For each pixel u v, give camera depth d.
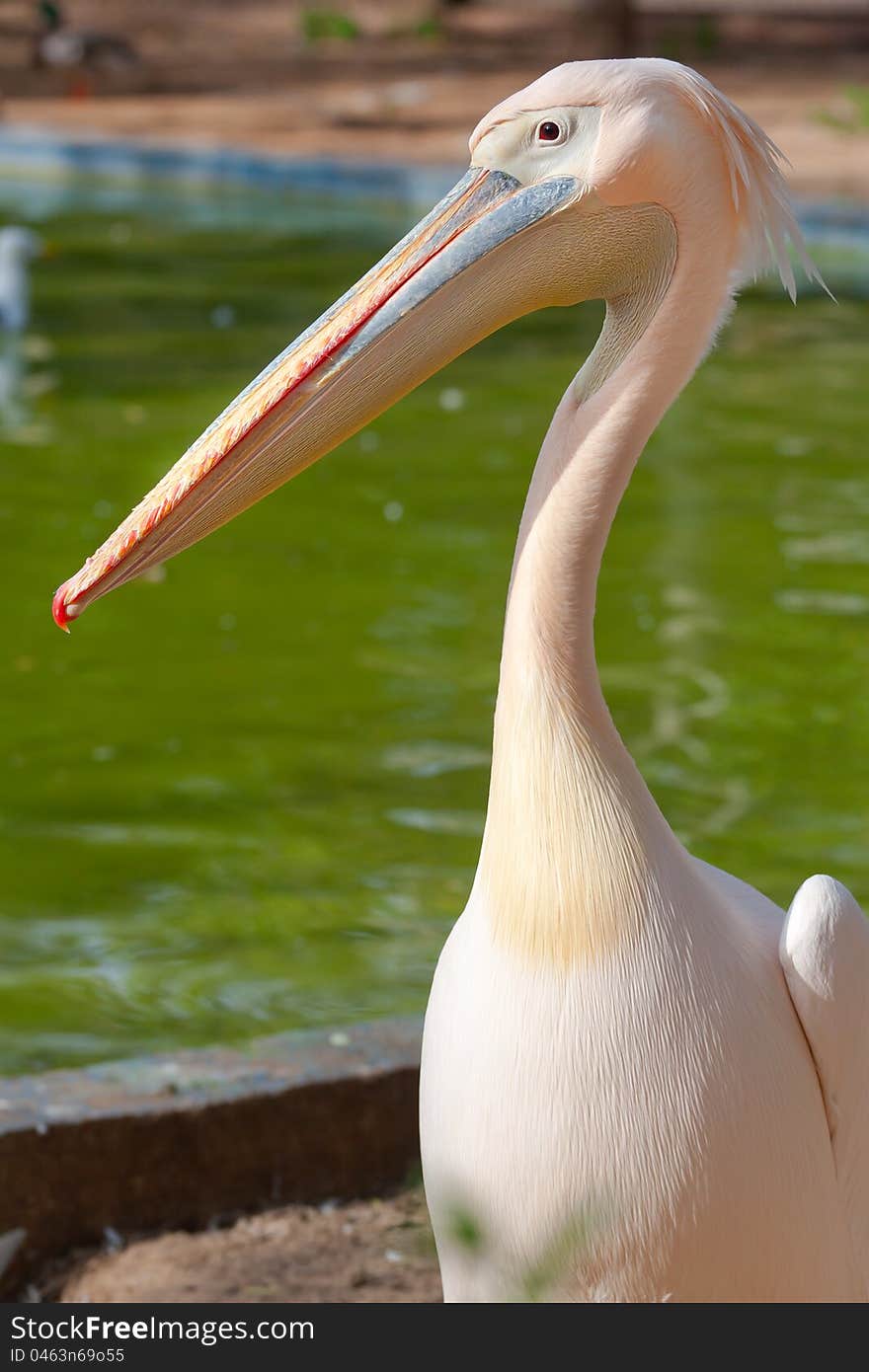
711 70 40.31
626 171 4.11
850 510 14.09
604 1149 4.07
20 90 39.41
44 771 9.48
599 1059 4.07
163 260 25.53
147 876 8.41
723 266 4.20
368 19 48.50
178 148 32.53
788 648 11.17
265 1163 6.22
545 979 4.11
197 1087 6.22
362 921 8.06
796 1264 4.25
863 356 19.80
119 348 19.59
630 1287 4.16
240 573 12.59
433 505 14.12
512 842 4.18
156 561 4.33
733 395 17.98
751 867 8.41
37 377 18.20
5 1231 5.92
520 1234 4.17
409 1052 6.47
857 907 4.35
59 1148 5.96
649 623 11.59
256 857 8.60
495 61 42.62
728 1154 4.09
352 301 4.34
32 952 7.76
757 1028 4.16
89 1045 7.02
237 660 10.97
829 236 25.09
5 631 11.33
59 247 26.16
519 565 4.22
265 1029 7.12
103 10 49.75
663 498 14.40
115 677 10.72
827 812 8.98
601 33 42.19
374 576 12.47
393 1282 5.75
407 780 9.40
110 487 14.32
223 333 20.45
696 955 4.12
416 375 4.32
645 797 4.22
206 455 4.30
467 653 11.07
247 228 28.53
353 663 10.92
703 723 10.06
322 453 4.35
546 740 4.15
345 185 30.27
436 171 29.41
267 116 36.12
